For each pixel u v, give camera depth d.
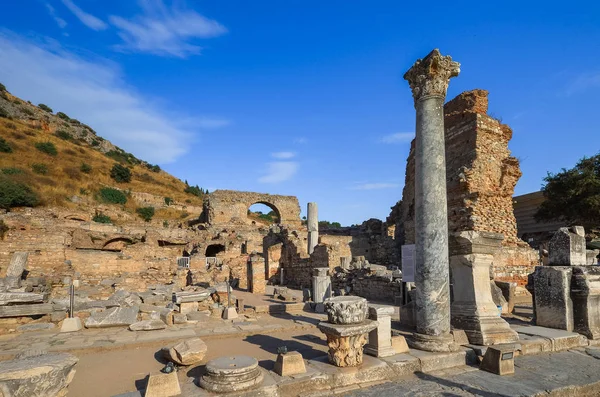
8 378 4.20
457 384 6.02
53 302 11.42
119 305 11.72
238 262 26.98
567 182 28.45
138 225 43.97
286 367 5.86
